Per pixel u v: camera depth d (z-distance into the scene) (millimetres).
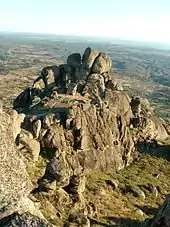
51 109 60812
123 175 59938
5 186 24047
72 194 42781
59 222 35562
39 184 40469
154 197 54438
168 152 72250
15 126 48906
